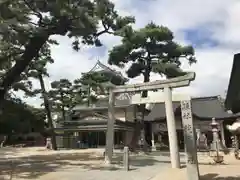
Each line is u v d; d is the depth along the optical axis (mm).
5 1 14758
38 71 31375
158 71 30000
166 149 37594
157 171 16484
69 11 17844
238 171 15086
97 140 44062
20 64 19344
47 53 29062
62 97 43469
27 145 52188
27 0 17141
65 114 46812
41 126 26703
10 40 18328
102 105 45500
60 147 43406
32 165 19516
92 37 22141
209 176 13719
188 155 13180
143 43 29266
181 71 29578
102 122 40719
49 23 19219
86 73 36719
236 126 13172
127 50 29750
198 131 32781
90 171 16531
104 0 19703
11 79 19438
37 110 43375
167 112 18062
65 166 18797
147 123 41594
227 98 8367
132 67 30984
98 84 33156
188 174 12969
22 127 24484
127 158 17219
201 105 38500
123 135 43562
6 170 17094
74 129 40094
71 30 19859
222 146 29234
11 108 22812
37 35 18469
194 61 31078
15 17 16484
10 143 51719
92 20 19719
